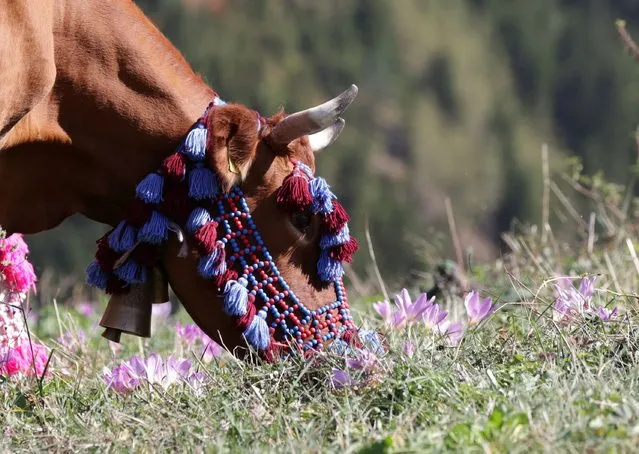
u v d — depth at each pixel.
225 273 8.30
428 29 73.88
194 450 7.03
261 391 7.79
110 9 8.51
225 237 8.32
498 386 7.36
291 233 8.36
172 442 7.29
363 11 71.81
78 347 9.94
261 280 8.34
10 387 8.47
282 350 8.30
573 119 71.88
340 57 69.12
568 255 12.14
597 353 7.87
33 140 8.40
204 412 7.57
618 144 68.19
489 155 65.31
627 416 6.55
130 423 7.56
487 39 74.69
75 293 14.78
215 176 8.27
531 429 6.57
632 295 8.65
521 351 8.09
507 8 77.06
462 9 76.00
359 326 9.14
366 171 58.94
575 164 13.10
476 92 70.75
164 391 7.99
